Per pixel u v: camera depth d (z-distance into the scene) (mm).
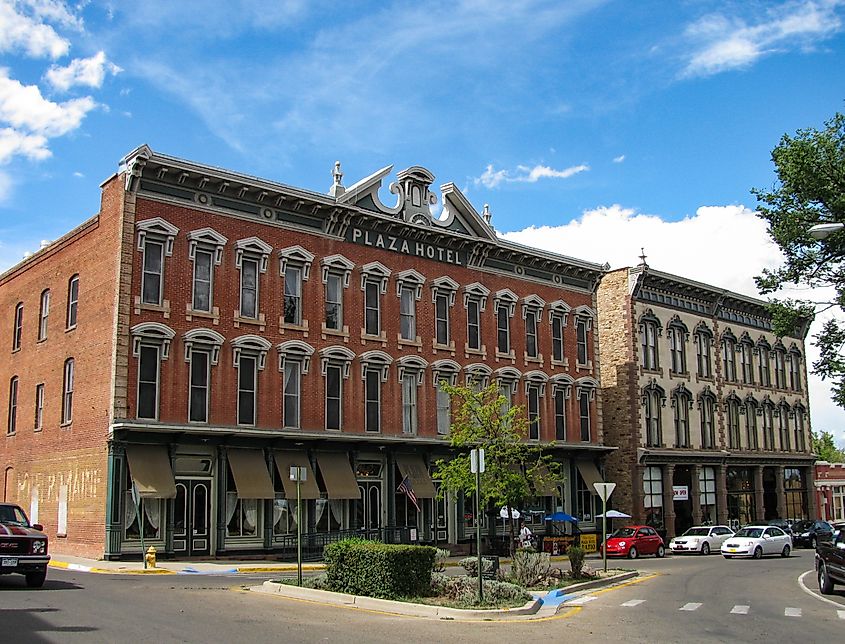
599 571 30484
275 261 36219
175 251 33250
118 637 13547
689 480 55531
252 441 34281
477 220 44188
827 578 24266
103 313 32531
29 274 39719
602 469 49812
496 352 44688
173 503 32094
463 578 21641
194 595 20250
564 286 49219
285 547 34688
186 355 33000
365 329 39094
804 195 32812
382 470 39219
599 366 50844
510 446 31422
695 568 35125
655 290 54750
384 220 39812
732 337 60938
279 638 14070
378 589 19734
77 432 33344
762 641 15875
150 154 32188
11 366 40375
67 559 30562
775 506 63000
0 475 39969
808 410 68062
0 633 13523
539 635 15914
